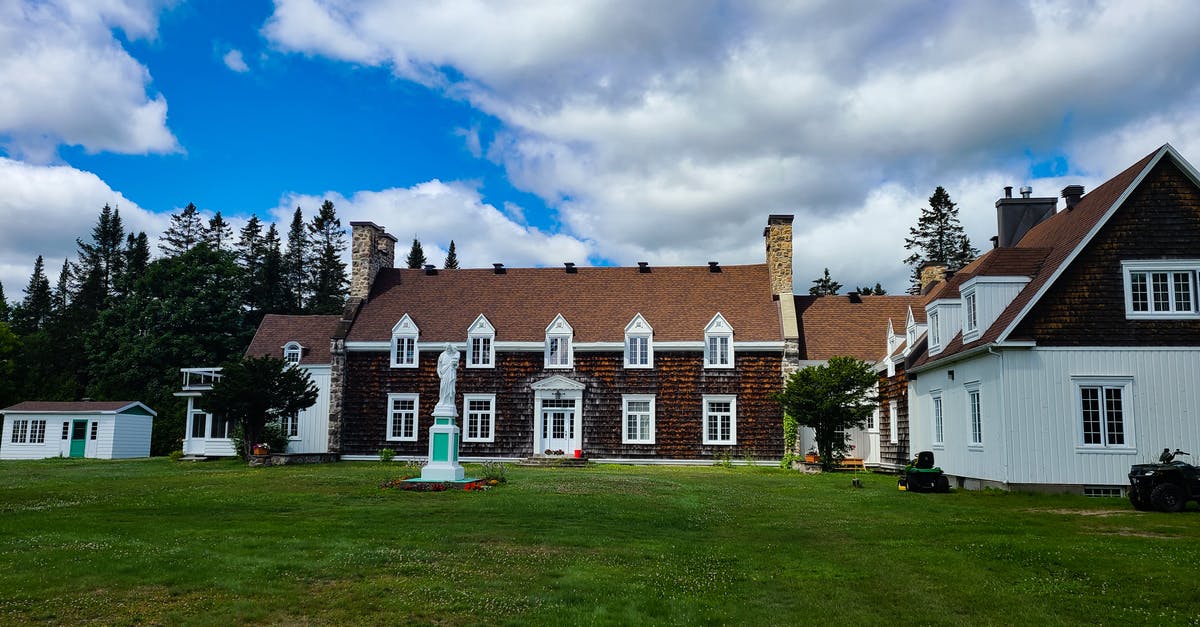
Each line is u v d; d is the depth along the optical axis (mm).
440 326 40750
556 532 13891
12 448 48375
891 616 8695
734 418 38062
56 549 11812
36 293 89375
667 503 18906
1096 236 21422
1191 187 21531
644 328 39031
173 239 87625
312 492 20766
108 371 59188
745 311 40156
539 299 42125
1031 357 20984
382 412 39781
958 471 24562
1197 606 9000
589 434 38531
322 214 87250
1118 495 20297
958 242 70375
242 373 34812
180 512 16656
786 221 40719
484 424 39281
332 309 79812
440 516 15961
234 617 8398
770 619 8562
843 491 22672
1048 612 8820
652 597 9352
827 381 31984
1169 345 20750
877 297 42344
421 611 8680
